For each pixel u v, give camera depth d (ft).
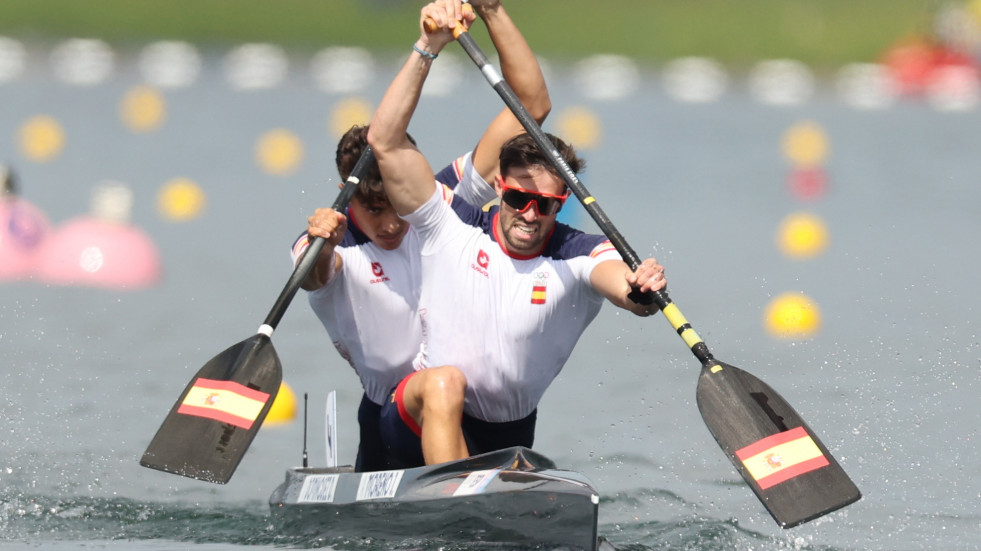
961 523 73.26
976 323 129.29
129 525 70.90
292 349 122.42
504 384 67.56
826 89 410.72
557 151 64.08
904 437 90.07
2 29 449.89
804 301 138.21
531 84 71.77
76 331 124.57
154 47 440.86
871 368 111.75
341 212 66.85
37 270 150.10
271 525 70.64
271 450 94.12
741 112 359.66
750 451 63.46
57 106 328.08
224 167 245.45
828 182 242.17
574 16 516.32
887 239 181.88
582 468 86.58
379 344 70.38
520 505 58.13
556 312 66.13
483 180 73.56
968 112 367.25
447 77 396.98
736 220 197.06
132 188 217.36
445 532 61.05
